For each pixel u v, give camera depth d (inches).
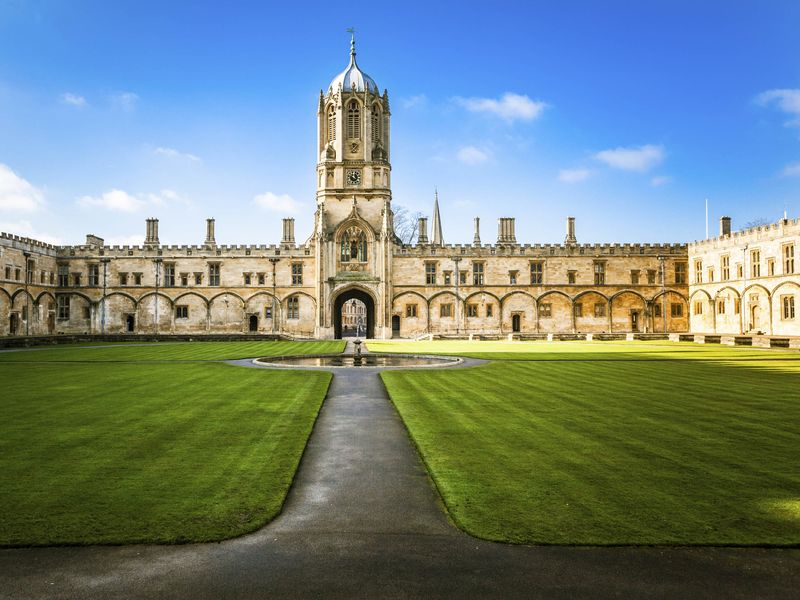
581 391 789.2
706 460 448.1
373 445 514.0
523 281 2687.0
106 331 2650.1
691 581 275.3
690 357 1344.7
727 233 2500.0
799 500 365.7
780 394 757.9
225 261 2672.2
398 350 1647.4
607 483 397.1
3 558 296.4
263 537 322.0
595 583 273.7
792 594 264.5
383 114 2768.2
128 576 279.9
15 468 429.1
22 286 2361.0
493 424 574.9
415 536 323.9
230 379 924.6
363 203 2674.7
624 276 2699.3
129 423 578.6
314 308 2659.9
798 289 2007.9
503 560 295.1
